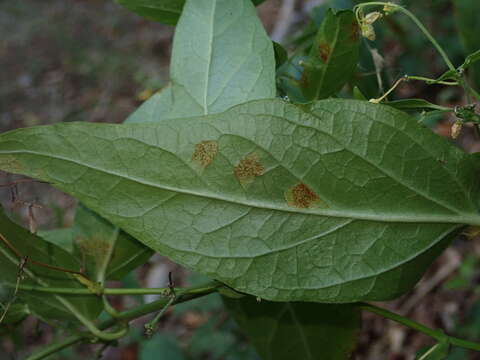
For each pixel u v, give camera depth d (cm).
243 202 11
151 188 11
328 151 11
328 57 13
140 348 35
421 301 36
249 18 13
